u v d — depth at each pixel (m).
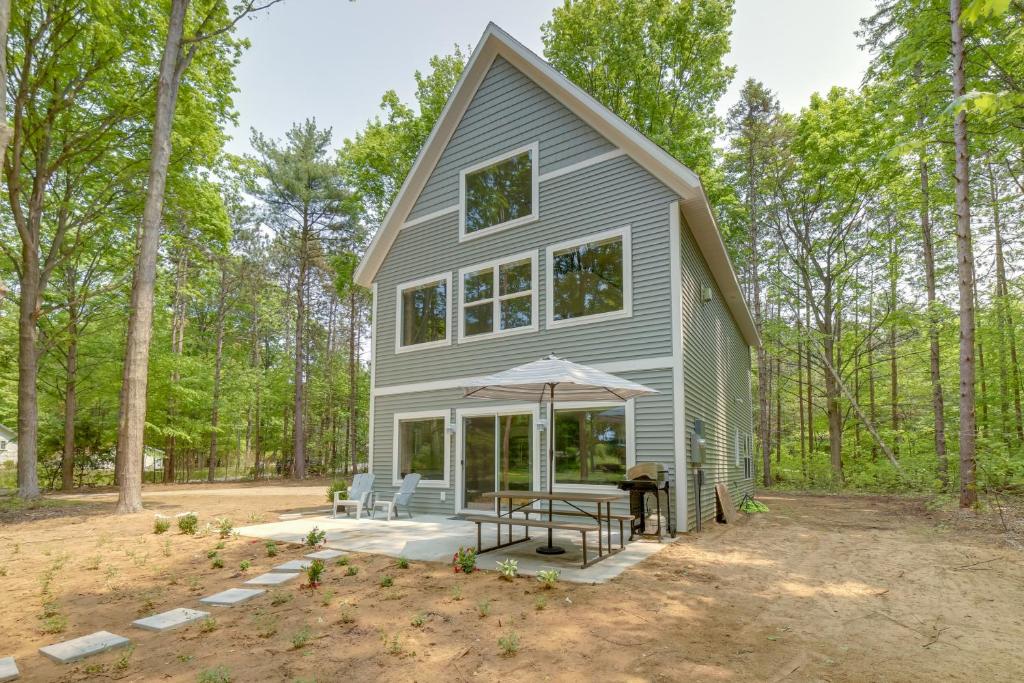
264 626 4.57
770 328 22.05
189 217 17.02
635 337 9.75
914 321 18.50
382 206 23.45
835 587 5.97
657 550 7.68
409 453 12.69
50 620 4.77
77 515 11.33
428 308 12.92
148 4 14.10
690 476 9.59
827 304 21.78
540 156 11.37
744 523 10.94
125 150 15.74
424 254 13.11
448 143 13.01
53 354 20.92
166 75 12.45
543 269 11.05
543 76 11.23
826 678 3.63
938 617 4.98
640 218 9.97
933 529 9.65
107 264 19.30
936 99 11.95
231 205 28.05
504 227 11.70
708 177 20.34
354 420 32.31
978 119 11.67
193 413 27.73
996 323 18.36
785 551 7.89
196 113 15.25
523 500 10.57
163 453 26.12
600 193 10.48
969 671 3.76
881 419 24.39
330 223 28.52
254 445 38.66
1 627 4.67
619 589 5.66
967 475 10.78
